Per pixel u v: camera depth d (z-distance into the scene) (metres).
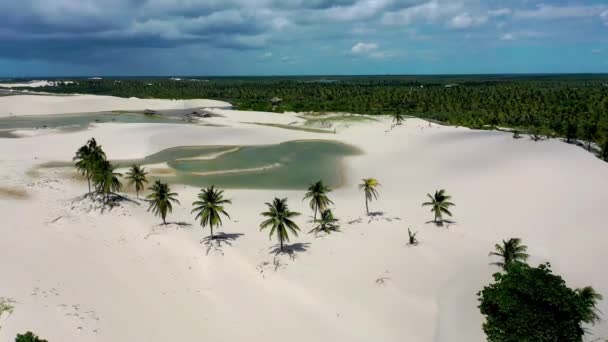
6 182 85.38
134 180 78.50
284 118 185.50
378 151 119.25
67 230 62.41
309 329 42.19
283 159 113.50
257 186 90.44
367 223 65.75
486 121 158.50
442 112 194.62
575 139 121.44
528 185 77.19
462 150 104.31
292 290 48.12
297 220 69.69
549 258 51.84
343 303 45.69
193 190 86.75
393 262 52.84
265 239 61.31
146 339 40.16
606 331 37.09
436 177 90.25
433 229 62.44
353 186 90.38
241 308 45.62
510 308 34.47
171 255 56.50
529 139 105.56
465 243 57.56
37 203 73.94
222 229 65.25
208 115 195.62
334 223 66.62
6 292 43.69
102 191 72.94
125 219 67.44
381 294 46.75
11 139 126.44
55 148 117.44
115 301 45.47
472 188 81.00
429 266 51.56
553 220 62.38
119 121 179.00
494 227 62.75
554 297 33.88
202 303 46.50
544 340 32.72
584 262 49.47
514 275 37.38
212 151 121.69
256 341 40.72
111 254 56.25
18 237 58.00
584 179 75.56
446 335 39.72
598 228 56.88
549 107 167.62
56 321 40.28
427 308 43.94
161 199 65.00
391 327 41.88
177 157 114.19
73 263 52.47
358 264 52.84
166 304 46.03
